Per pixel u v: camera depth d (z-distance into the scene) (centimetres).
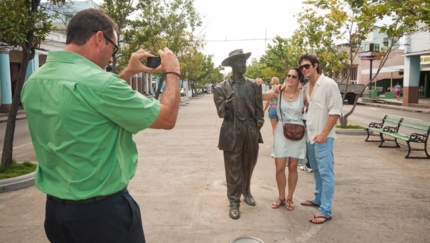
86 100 161
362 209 455
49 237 194
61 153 166
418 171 650
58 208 175
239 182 428
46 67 173
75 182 167
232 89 433
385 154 802
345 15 1027
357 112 2103
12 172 594
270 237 374
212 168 669
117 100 164
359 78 4203
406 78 2417
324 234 381
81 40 176
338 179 595
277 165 454
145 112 171
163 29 1597
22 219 427
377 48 2803
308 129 427
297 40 1266
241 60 431
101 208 172
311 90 430
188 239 370
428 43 2147
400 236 376
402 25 875
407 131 1259
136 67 206
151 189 539
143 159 752
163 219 423
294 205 469
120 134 176
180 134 1120
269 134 1109
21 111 2025
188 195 510
